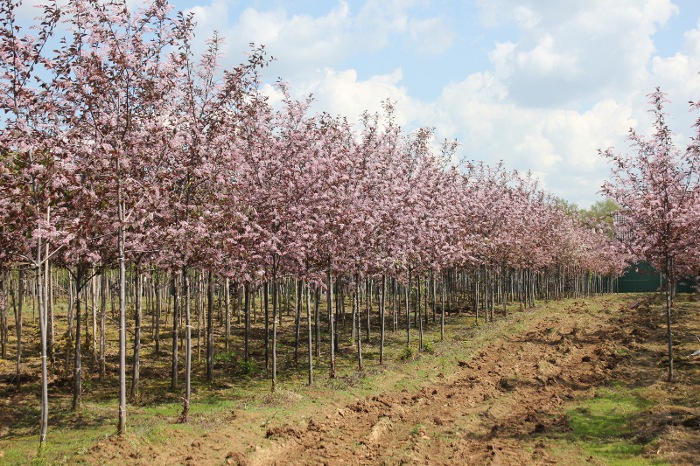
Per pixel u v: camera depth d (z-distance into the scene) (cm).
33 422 1408
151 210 1338
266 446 1177
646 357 2069
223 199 1504
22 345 2566
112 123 1200
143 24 1221
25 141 1123
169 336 2928
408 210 2256
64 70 1154
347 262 2003
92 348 2338
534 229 4156
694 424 1212
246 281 2131
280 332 3173
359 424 1416
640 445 1158
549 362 2188
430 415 1488
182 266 1508
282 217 1767
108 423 1375
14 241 1170
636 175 1780
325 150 1978
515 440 1258
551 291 6412
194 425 1270
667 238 1683
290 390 1742
